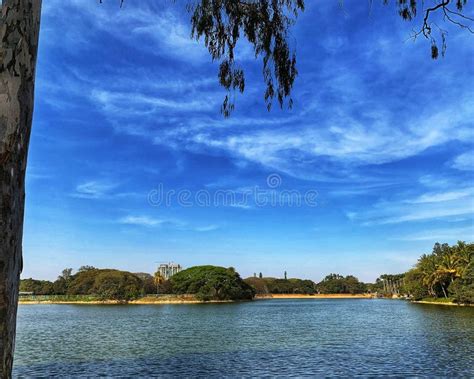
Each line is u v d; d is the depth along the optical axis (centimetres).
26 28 463
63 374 2402
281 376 2284
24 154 451
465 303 9712
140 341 4025
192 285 15400
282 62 995
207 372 2412
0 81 438
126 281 15500
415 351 3114
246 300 17138
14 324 425
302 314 8412
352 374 2319
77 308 11888
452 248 11581
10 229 422
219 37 992
